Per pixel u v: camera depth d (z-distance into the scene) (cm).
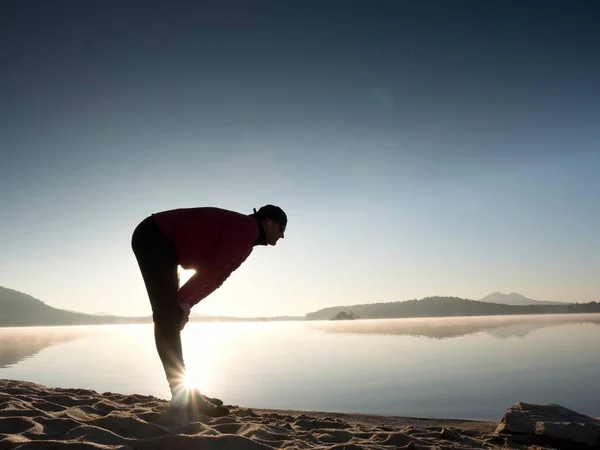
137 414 272
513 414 411
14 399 316
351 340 2894
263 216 300
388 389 912
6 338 3512
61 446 194
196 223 284
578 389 867
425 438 342
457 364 1351
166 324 285
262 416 366
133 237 292
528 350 1789
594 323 5375
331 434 314
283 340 3141
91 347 2370
